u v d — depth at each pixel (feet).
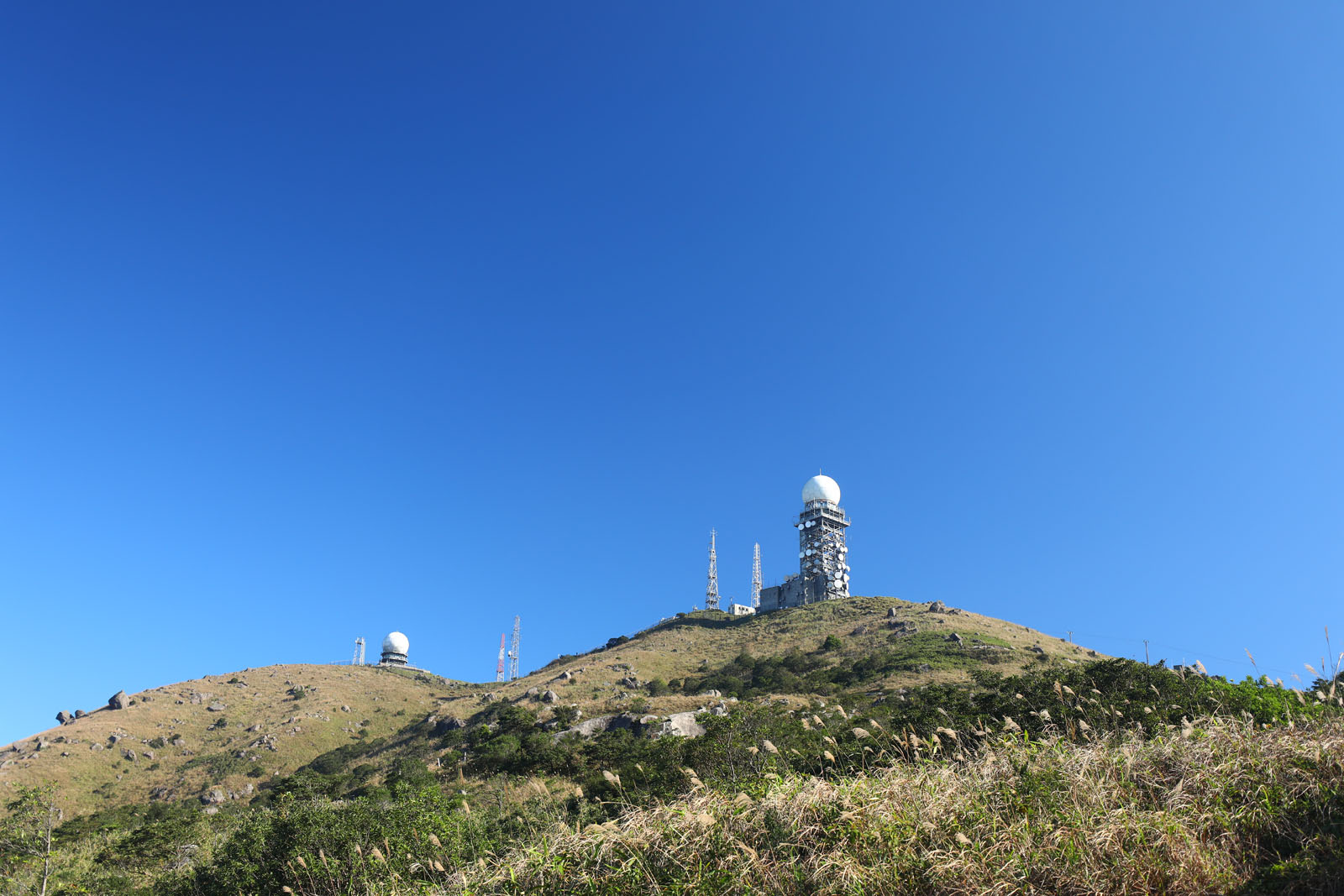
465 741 234.58
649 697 245.24
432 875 63.00
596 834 44.39
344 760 255.29
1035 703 85.10
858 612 350.84
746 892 36.47
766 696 232.53
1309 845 31.58
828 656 287.89
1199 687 65.36
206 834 142.72
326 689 338.34
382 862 65.77
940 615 318.86
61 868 115.96
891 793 41.19
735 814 42.47
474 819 76.23
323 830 78.48
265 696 329.52
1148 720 54.70
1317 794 34.99
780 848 39.01
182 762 265.95
